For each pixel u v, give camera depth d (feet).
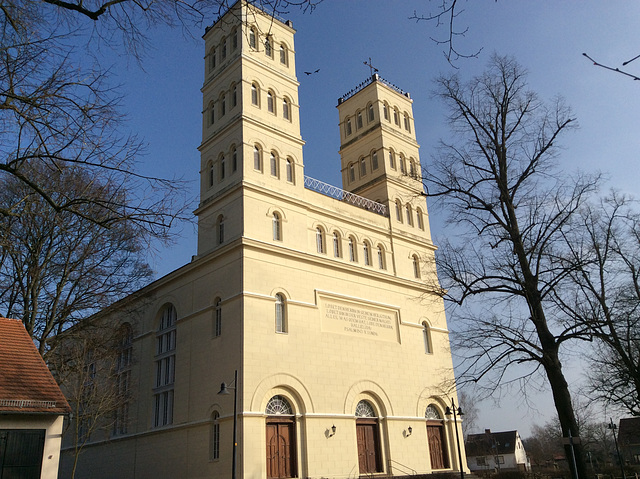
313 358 106.63
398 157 152.46
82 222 90.79
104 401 104.27
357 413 111.75
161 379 116.37
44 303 95.81
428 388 128.98
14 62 34.09
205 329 106.11
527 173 69.72
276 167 118.42
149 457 110.22
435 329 138.00
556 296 67.82
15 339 75.97
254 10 32.32
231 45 127.54
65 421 113.50
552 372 63.46
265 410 95.61
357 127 159.94
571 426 60.75
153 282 124.57
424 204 153.38
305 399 101.81
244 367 94.68
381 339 122.83
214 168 119.85
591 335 63.05
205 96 130.41
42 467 65.36
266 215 110.63
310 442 99.35
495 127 73.00
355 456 105.91
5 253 76.89
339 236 125.39
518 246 67.62
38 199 58.85
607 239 80.02
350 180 156.97
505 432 360.69
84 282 99.60
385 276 129.29
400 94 163.63
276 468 94.12
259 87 121.70
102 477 123.85
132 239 77.15
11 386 67.41
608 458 256.52
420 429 122.31
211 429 97.40
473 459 350.23
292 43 134.92
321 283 114.93
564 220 65.82
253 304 100.63
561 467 285.84
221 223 113.60
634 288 84.02
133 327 128.88
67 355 106.01
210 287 108.68
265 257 106.42
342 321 115.96
